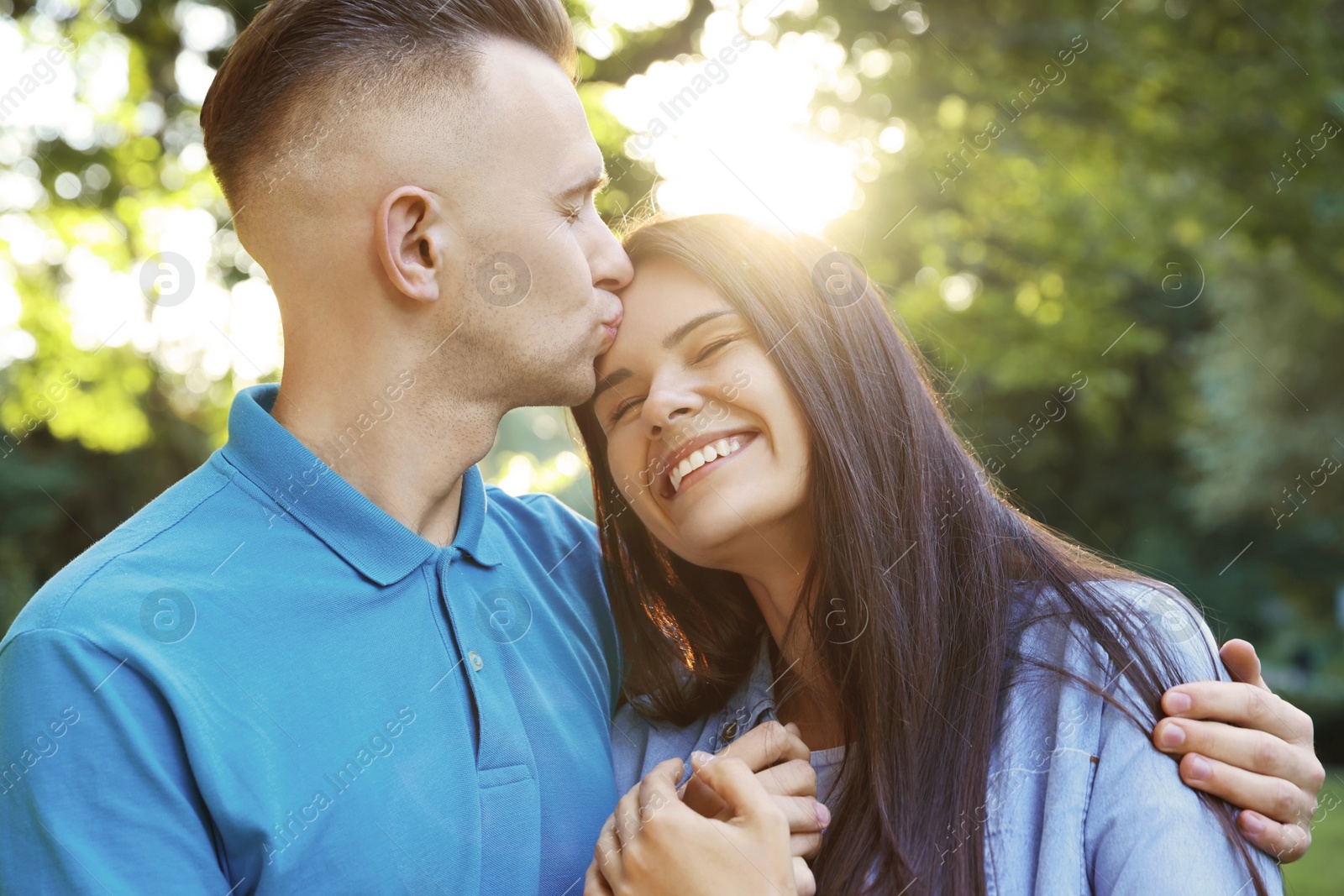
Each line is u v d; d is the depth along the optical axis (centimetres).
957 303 730
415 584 130
